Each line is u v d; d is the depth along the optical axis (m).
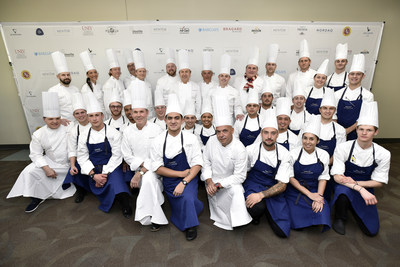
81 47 3.23
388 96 3.65
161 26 3.20
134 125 2.00
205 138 2.32
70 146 2.09
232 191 1.68
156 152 1.76
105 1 3.16
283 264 1.40
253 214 1.65
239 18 3.27
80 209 2.02
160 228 1.75
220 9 3.24
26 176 1.98
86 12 3.19
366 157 1.66
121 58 3.29
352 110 2.36
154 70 3.35
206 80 2.82
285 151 1.71
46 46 3.21
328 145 2.06
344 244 1.55
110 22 3.16
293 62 3.38
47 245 1.58
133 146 1.97
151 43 3.25
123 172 2.15
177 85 2.78
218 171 1.83
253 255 1.47
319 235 1.64
